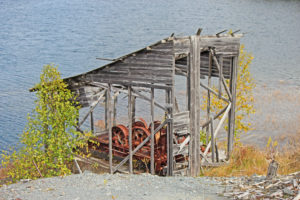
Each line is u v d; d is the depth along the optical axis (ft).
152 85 51.24
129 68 53.21
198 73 52.42
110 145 56.75
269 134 85.66
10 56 230.27
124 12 500.33
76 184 42.68
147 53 51.21
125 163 59.41
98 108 117.60
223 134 85.51
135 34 322.75
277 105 109.81
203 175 54.34
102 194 38.34
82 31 346.95
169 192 38.65
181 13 480.23
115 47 260.62
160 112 109.81
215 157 59.62
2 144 91.50
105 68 55.52
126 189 40.16
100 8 546.26
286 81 146.41
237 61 58.13
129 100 53.83
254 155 59.52
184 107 112.88
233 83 58.70
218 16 444.96
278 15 451.12
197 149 53.78
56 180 45.14
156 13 483.92
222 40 55.31
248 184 39.75
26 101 129.18
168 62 49.29
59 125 52.90
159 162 55.11
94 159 61.67
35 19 432.66
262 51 238.27
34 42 290.15
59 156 52.34
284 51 236.84
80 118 108.99
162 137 55.67
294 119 95.45
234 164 57.16
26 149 52.70
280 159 59.72
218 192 37.78
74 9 534.78
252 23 385.70
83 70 187.11
